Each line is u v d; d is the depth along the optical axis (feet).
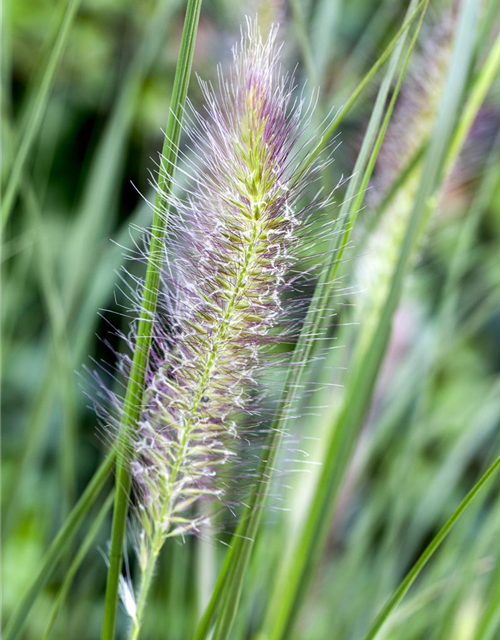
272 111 1.30
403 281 1.52
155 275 1.36
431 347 1.84
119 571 1.40
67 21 1.53
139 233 1.85
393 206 1.70
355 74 1.79
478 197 1.82
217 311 1.35
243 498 1.44
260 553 1.71
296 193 1.33
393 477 1.83
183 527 1.42
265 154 1.30
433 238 1.85
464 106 1.55
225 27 1.83
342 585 1.82
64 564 1.88
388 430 1.84
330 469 1.54
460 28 1.50
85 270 1.85
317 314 1.40
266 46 1.31
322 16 1.75
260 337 1.36
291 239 1.32
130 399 1.39
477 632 1.52
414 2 1.42
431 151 1.51
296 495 1.73
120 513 1.40
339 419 1.54
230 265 1.33
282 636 1.56
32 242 1.85
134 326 1.39
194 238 1.34
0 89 1.74
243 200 1.31
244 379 1.38
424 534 1.97
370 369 1.53
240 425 1.40
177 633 1.74
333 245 1.42
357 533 1.83
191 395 1.38
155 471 1.41
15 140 1.70
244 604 1.69
